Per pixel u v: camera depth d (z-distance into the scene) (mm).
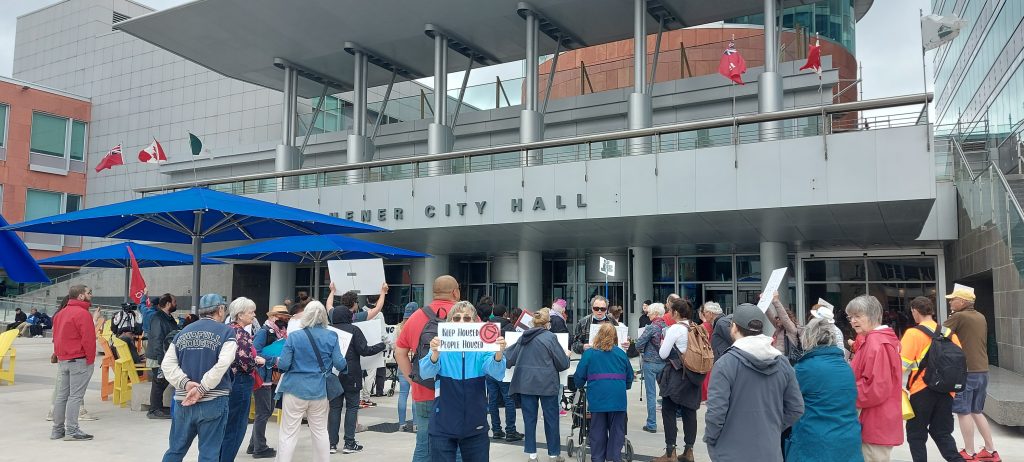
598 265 25938
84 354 8969
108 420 10398
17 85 41938
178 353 6137
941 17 15875
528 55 23328
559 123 25844
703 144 17828
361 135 27172
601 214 18531
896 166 15523
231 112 39938
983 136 20828
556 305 10633
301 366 6680
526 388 7613
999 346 15219
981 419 7441
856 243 22125
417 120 29156
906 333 6504
